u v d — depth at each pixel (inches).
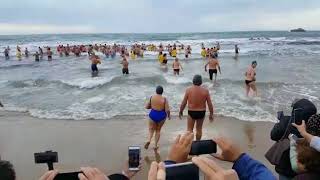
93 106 568.1
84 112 530.6
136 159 121.2
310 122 126.5
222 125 439.2
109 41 3481.8
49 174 70.8
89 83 772.0
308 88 675.4
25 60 1510.8
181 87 715.4
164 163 72.9
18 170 312.2
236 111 506.6
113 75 918.4
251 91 656.4
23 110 557.3
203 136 395.9
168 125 448.1
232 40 3265.3
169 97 616.7
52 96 662.5
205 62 1237.1
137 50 1529.3
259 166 80.6
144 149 360.5
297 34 4869.6
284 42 2711.6
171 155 81.0
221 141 84.6
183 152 80.3
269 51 1766.7
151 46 1878.7
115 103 585.3
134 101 597.3
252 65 605.3
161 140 388.5
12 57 1689.2
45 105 586.2
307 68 1005.8
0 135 424.5
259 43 2625.5
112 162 326.6
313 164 106.3
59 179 71.8
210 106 354.0
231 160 83.2
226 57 1440.7
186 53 1409.9
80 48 1823.3
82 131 433.4
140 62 1262.3
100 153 352.2
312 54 1544.0
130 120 481.1
